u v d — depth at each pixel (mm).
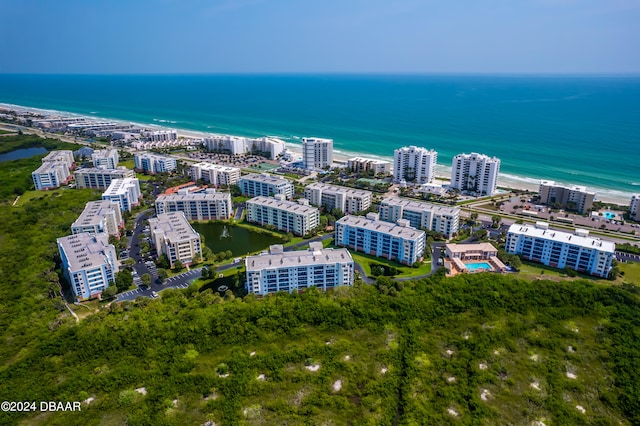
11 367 176500
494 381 174250
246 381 171500
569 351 192750
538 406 163250
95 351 187000
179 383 170750
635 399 164750
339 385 173125
